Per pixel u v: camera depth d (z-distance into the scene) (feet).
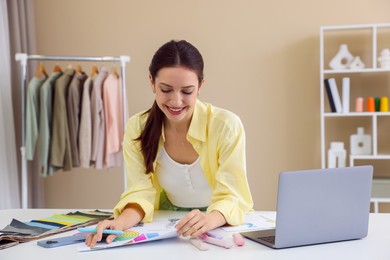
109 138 10.83
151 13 12.38
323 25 11.78
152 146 5.62
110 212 5.93
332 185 4.53
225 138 5.46
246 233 4.90
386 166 11.65
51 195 12.91
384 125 11.60
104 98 10.78
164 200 6.31
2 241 4.77
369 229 5.16
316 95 11.87
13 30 11.36
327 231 4.59
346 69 11.03
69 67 11.10
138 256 4.25
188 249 4.45
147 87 12.48
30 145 10.41
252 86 12.10
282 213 4.35
